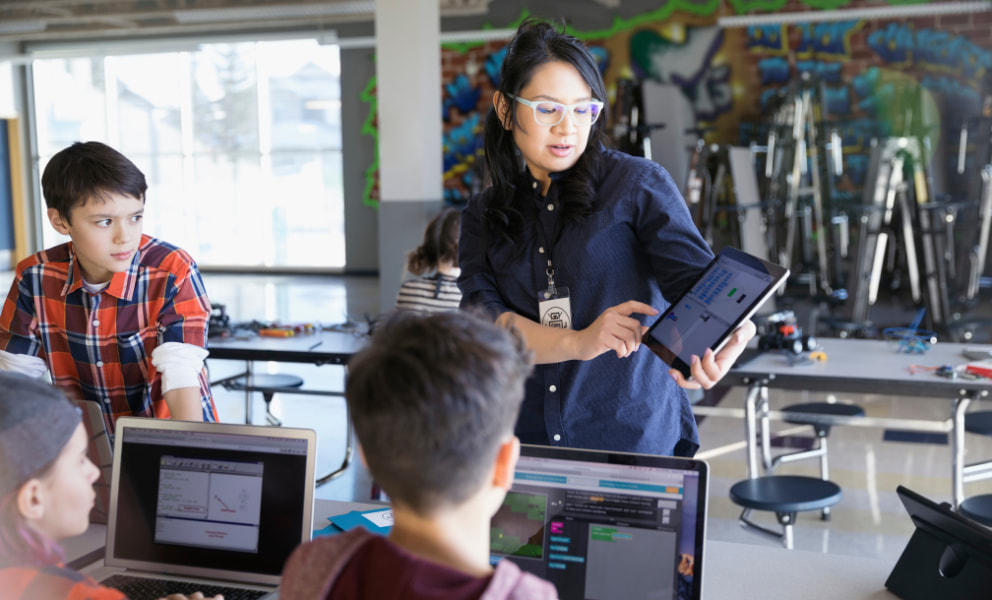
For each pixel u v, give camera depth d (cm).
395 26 693
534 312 183
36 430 113
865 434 501
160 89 1338
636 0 1060
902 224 951
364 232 1278
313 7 1120
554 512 140
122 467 155
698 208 817
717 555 167
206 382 194
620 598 135
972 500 272
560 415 179
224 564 150
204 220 1354
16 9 1218
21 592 112
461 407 83
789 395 598
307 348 393
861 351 388
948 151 958
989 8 896
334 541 88
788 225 896
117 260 179
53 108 1377
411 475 84
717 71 1041
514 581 82
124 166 174
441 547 87
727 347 149
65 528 119
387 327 92
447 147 1170
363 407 85
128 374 192
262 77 1298
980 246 877
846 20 989
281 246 1333
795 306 902
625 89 859
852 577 158
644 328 161
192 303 188
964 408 327
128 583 150
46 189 174
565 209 174
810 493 286
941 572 144
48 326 191
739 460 458
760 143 1024
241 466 150
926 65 964
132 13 1180
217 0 1145
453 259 371
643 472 137
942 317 790
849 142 999
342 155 1267
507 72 171
